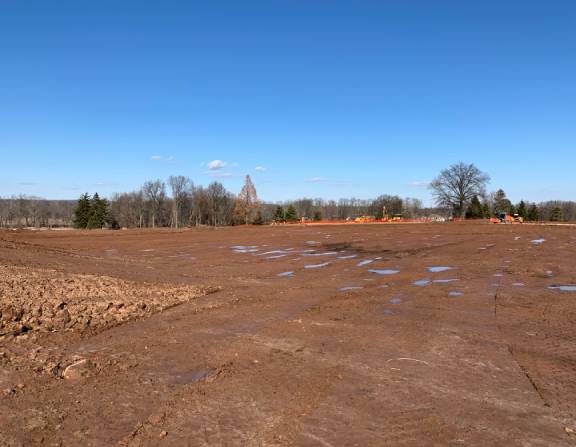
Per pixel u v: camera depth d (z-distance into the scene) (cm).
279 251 2258
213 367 590
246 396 497
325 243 2719
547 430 428
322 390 516
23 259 1557
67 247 2500
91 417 442
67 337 717
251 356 636
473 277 1381
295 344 695
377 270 1558
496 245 2516
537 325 816
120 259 1880
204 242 2861
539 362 618
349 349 671
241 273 1499
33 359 604
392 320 851
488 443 403
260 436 409
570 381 550
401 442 402
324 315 889
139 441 397
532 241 2805
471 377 561
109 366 588
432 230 4188
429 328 793
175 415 449
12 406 462
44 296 969
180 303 1000
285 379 549
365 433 416
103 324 803
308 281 1322
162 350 661
